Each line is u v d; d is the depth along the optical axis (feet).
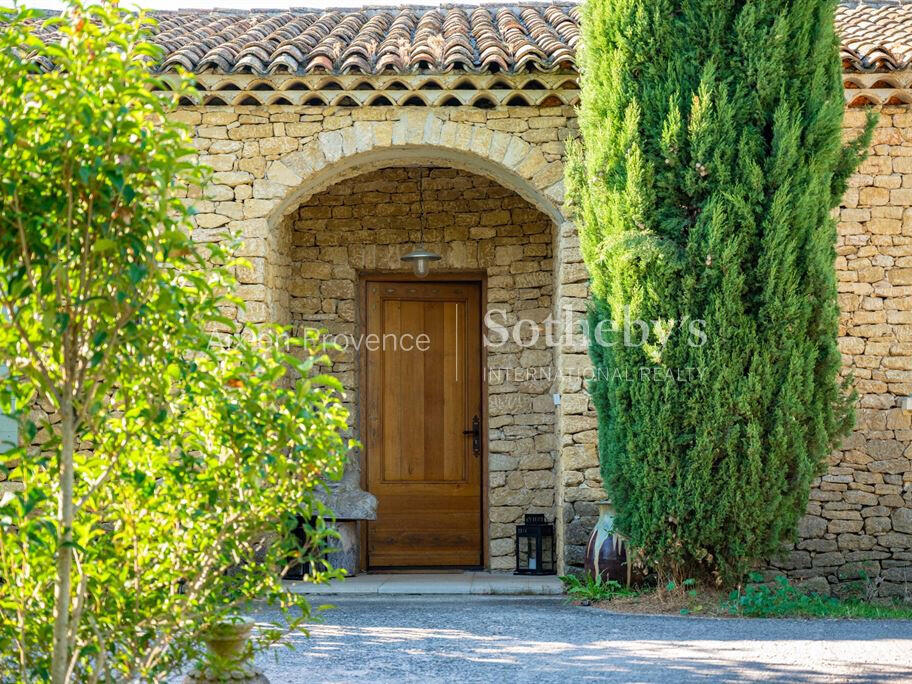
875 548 26.58
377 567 31.96
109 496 12.49
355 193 31.99
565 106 26.78
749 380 23.09
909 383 26.86
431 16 32.94
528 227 31.68
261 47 26.99
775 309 23.11
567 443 26.71
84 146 10.60
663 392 23.38
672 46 24.06
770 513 23.26
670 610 22.80
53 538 10.79
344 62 26.09
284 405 12.66
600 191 24.49
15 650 11.71
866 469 26.73
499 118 26.78
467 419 32.50
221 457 12.90
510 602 25.07
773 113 23.41
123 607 12.10
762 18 23.50
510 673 16.51
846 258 27.07
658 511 23.40
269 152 26.73
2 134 10.25
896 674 16.15
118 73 10.98
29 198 10.60
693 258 23.47
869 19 31.19
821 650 18.06
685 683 15.65
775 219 23.08
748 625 20.97
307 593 26.27
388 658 17.80
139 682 13.00
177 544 12.70
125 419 12.28
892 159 27.12
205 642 13.34
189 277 11.34
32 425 11.04
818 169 23.66
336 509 28.71
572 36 28.09
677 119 23.53
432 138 26.73
